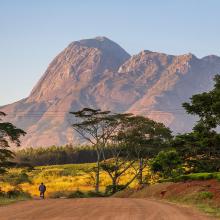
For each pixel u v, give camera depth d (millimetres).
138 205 32656
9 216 24031
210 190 36531
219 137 53562
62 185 100125
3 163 56062
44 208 29531
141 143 83375
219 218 23734
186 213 26328
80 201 38094
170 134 85000
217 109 52406
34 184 103562
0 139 56125
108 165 83125
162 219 22750
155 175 73812
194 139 56812
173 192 42344
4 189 75500
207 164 57219
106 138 85125
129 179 101688
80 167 157250
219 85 54844
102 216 24031
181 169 61469
